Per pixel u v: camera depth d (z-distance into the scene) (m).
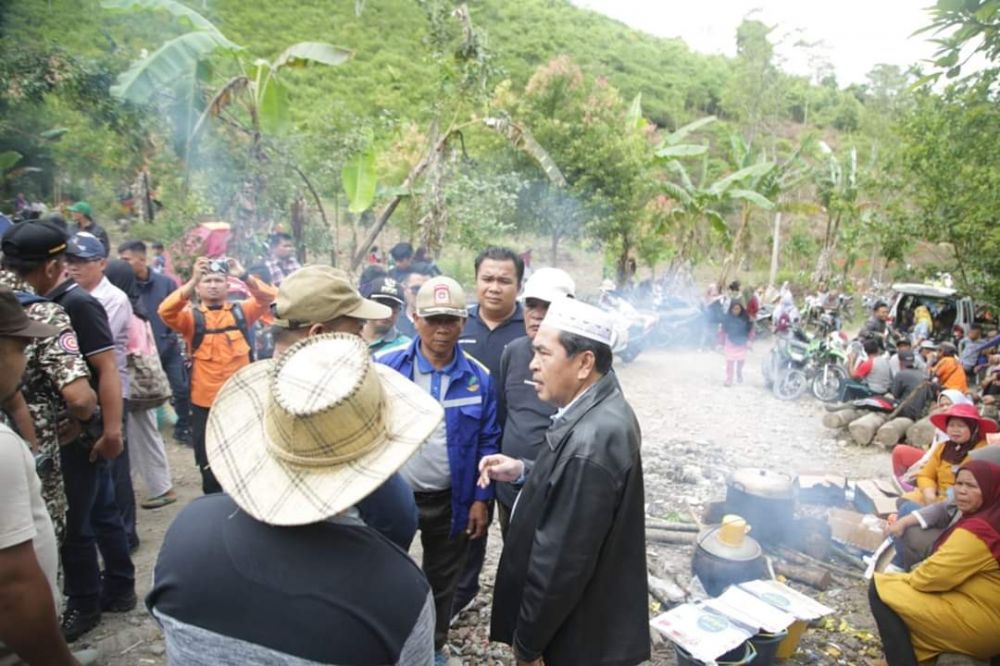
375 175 9.64
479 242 10.61
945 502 3.44
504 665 2.97
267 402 1.27
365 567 1.18
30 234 2.57
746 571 3.29
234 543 1.17
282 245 7.48
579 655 2.04
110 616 3.15
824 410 8.91
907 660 2.81
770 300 19.36
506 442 2.93
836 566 3.99
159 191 9.62
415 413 1.36
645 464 5.80
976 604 2.70
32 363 2.38
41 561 1.55
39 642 1.42
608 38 55.38
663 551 4.11
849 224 23.92
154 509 4.32
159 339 5.39
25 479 1.43
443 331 2.61
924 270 13.33
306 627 1.12
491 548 4.14
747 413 8.59
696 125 17.86
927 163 10.36
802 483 4.84
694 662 2.62
